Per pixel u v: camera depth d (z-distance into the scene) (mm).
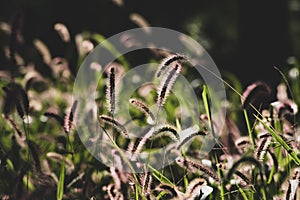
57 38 14570
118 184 3387
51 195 4098
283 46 11758
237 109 6371
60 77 7711
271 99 5930
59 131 5930
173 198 3521
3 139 5008
